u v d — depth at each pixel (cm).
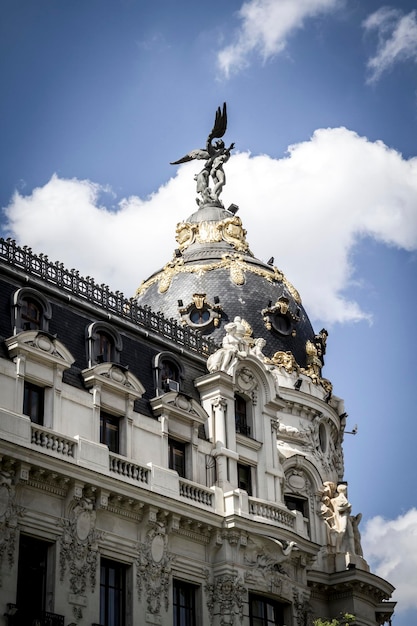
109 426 5916
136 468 5825
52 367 5700
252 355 6775
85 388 5866
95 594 5416
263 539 6166
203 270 8100
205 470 6284
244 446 6588
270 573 6197
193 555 5966
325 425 7931
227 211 8850
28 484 5322
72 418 5691
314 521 7481
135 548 5688
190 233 8506
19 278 5900
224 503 6162
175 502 5853
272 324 7962
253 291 8056
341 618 7075
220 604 5941
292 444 7612
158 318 6644
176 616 5819
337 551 7406
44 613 5169
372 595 7244
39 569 5303
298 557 6425
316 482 7606
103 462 5638
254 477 6581
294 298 8319
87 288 6284
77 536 5428
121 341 6247
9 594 5078
